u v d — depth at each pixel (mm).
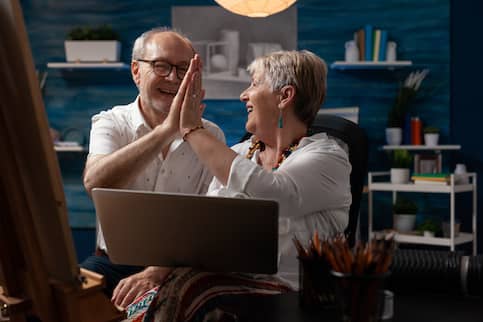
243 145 1899
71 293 1053
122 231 1342
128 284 1585
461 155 4488
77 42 4410
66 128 4676
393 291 1260
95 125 2195
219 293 1375
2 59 953
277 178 1441
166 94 2084
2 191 1069
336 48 4520
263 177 1424
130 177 1887
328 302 1144
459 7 4465
